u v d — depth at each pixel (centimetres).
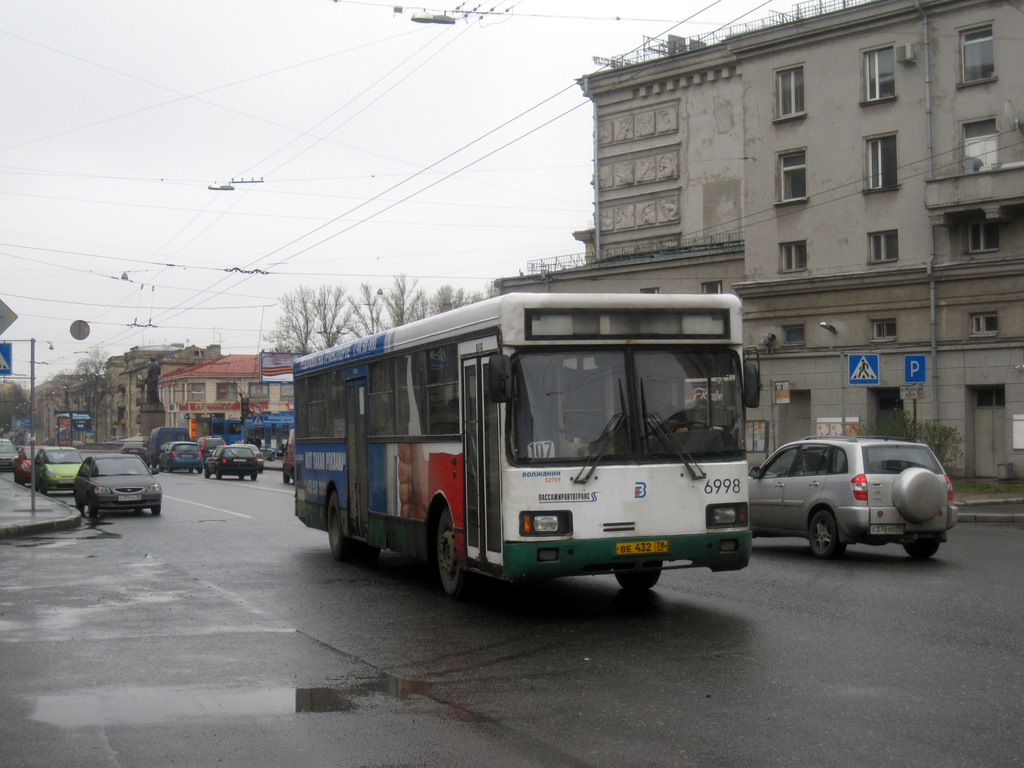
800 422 3594
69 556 1667
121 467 2614
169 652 889
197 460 5938
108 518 2484
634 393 991
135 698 729
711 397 1017
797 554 1526
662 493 985
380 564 1512
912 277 3259
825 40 3512
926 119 3281
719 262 3906
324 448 1602
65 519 2239
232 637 955
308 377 1702
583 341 982
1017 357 3053
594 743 598
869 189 3400
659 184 4500
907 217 3319
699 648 855
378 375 1350
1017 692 698
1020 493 2652
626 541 969
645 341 999
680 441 998
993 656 807
